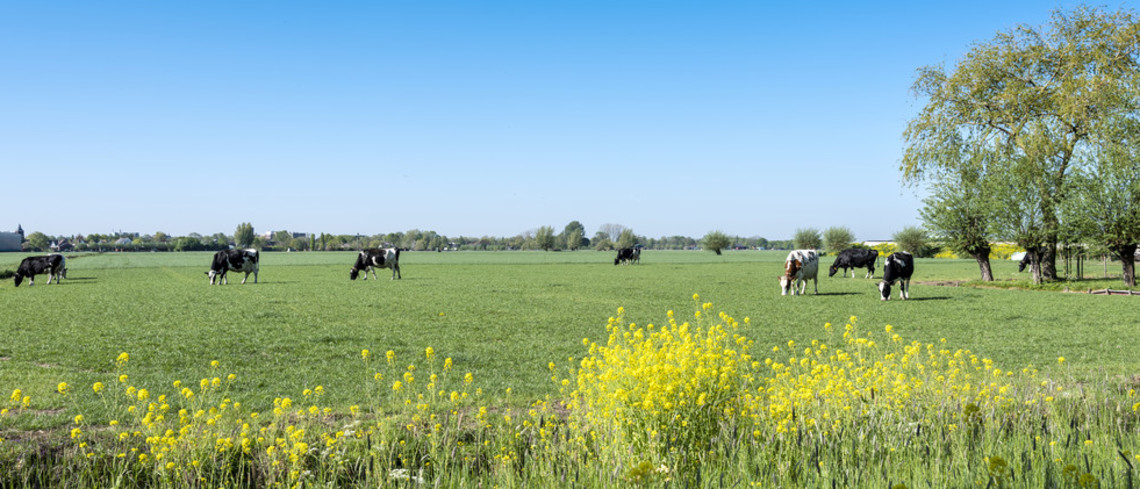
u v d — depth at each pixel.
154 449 5.62
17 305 23.98
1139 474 4.63
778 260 90.62
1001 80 37.25
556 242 167.38
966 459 4.96
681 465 5.09
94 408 8.54
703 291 31.59
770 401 6.61
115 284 37.47
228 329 17.33
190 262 79.50
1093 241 34.28
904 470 5.03
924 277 46.12
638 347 5.94
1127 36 33.75
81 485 5.64
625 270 57.59
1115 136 33.72
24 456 6.22
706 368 5.66
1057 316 20.56
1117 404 7.18
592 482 4.99
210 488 5.43
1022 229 36.28
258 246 195.25
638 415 5.45
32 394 9.54
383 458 5.98
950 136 38.69
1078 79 33.91
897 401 6.48
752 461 5.26
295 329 17.45
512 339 15.95
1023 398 7.13
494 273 51.97
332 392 9.95
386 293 30.17
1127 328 17.72
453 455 5.71
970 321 19.36
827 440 5.51
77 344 14.64
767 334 16.59
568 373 11.79
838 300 26.41
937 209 40.50
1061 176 36.31
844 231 104.00
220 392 9.86
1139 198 33.16
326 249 197.00
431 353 7.23
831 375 7.12
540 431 5.79
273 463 5.64
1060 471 4.79
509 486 5.05
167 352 13.70
